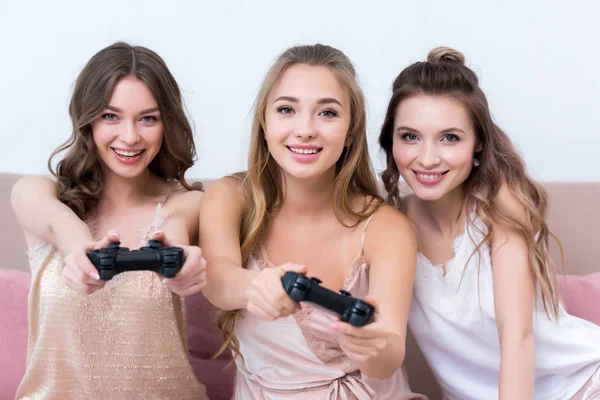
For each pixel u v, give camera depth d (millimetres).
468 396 1656
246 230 1555
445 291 1606
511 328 1493
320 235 1559
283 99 1428
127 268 1131
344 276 1539
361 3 2311
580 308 1869
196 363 1830
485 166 1572
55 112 2318
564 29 2303
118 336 1561
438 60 1608
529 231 1538
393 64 2312
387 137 1654
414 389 1909
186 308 1850
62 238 1486
